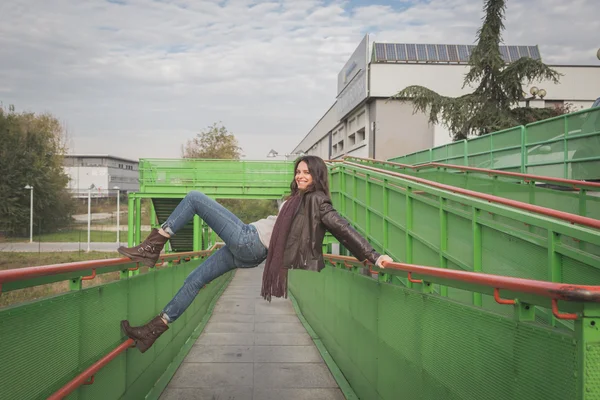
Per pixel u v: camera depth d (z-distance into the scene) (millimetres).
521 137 12172
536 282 1775
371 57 38500
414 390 3281
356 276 5164
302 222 3160
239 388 5383
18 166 55188
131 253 3432
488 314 2244
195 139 53844
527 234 3885
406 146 36906
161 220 21953
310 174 3225
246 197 18641
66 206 63969
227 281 18656
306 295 9969
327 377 5832
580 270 3260
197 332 8305
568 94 38281
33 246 44000
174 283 6586
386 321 3982
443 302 2781
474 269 4684
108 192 94250
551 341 1748
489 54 19766
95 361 3162
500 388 2113
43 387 2395
